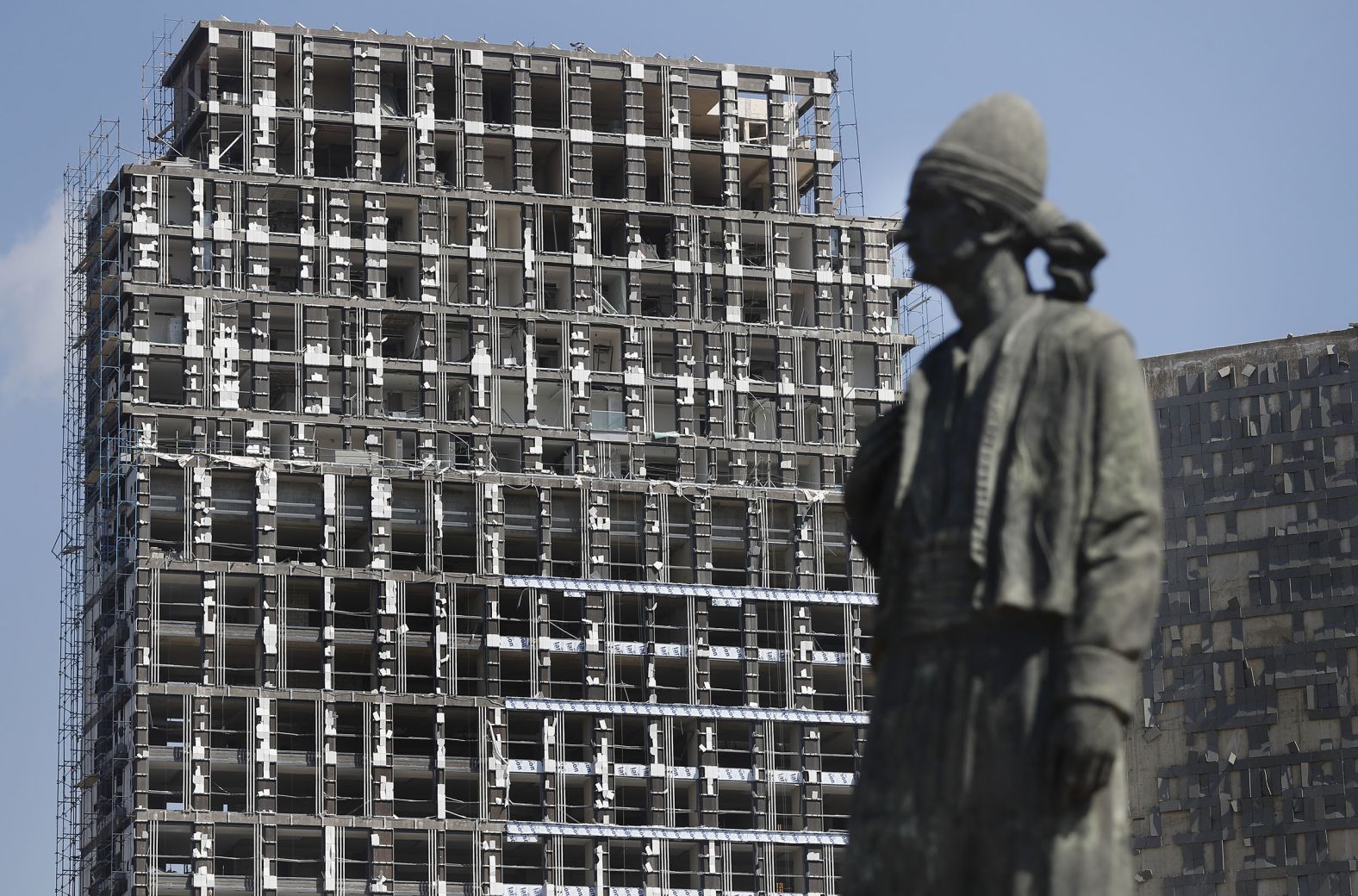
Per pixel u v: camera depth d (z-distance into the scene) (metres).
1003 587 33.75
